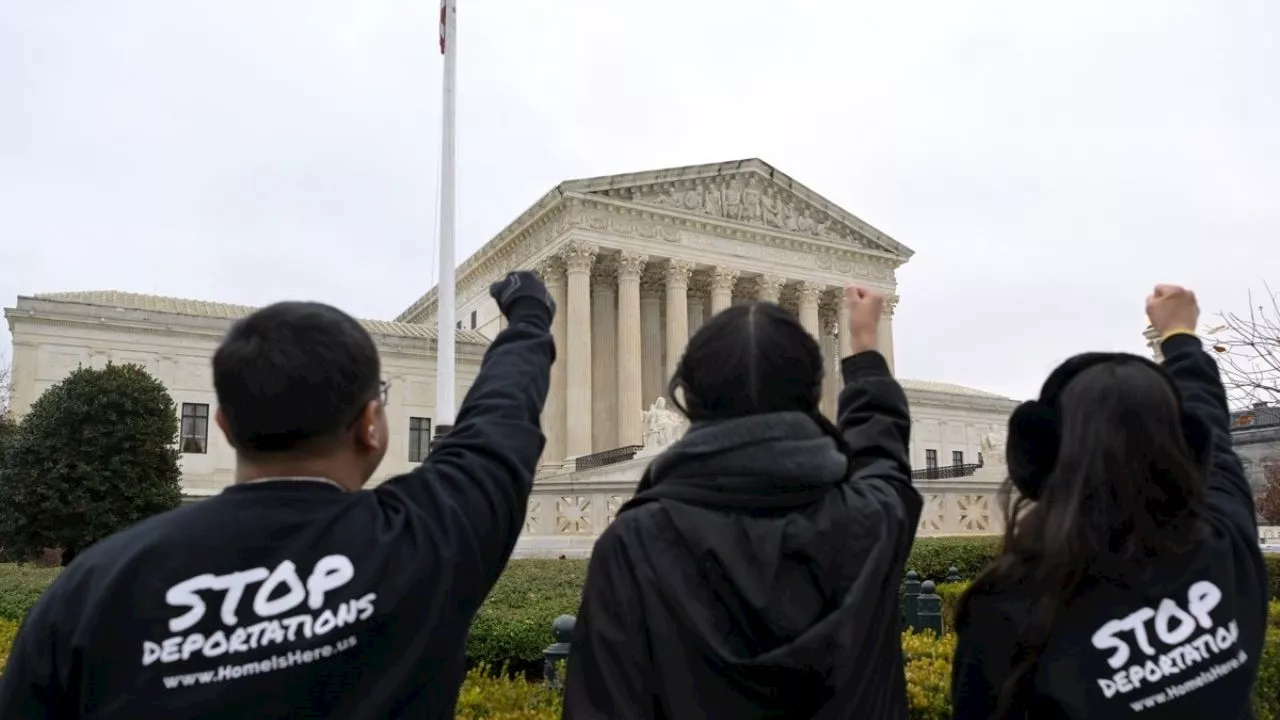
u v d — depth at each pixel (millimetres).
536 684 7738
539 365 3182
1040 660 2453
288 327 2506
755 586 2438
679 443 2750
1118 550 2479
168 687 2158
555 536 25578
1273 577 16422
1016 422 2939
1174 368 3322
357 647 2303
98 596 2205
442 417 20312
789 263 58625
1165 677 2387
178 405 46531
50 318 44531
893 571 2682
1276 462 37250
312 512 2430
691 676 2400
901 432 3170
